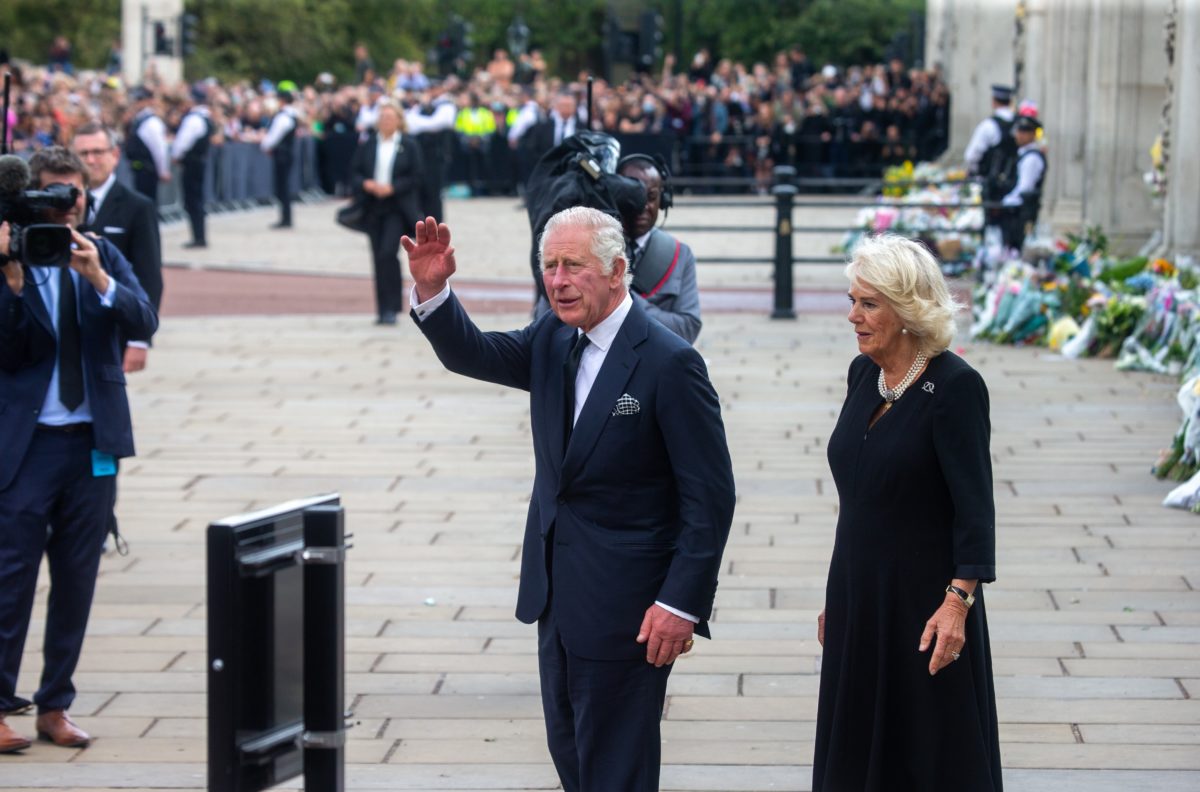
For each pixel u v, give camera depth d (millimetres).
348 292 61188
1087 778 17719
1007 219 55281
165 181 69938
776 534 27516
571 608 14500
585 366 14820
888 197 74438
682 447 14383
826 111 109062
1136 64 58438
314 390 40844
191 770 18438
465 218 91938
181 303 57750
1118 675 20844
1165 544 26547
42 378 18859
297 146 106688
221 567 12234
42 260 17906
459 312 14875
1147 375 41500
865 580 14266
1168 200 48438
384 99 50844
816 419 36562
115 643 22750
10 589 18688
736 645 22234
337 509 12773
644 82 111312
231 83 164125
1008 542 26750
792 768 18203
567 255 14359
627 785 14344
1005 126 57188
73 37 167250
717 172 109188
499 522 28734
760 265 70062
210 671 12320
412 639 22766
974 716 14109
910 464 14000
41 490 18750
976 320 49844
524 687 20953
